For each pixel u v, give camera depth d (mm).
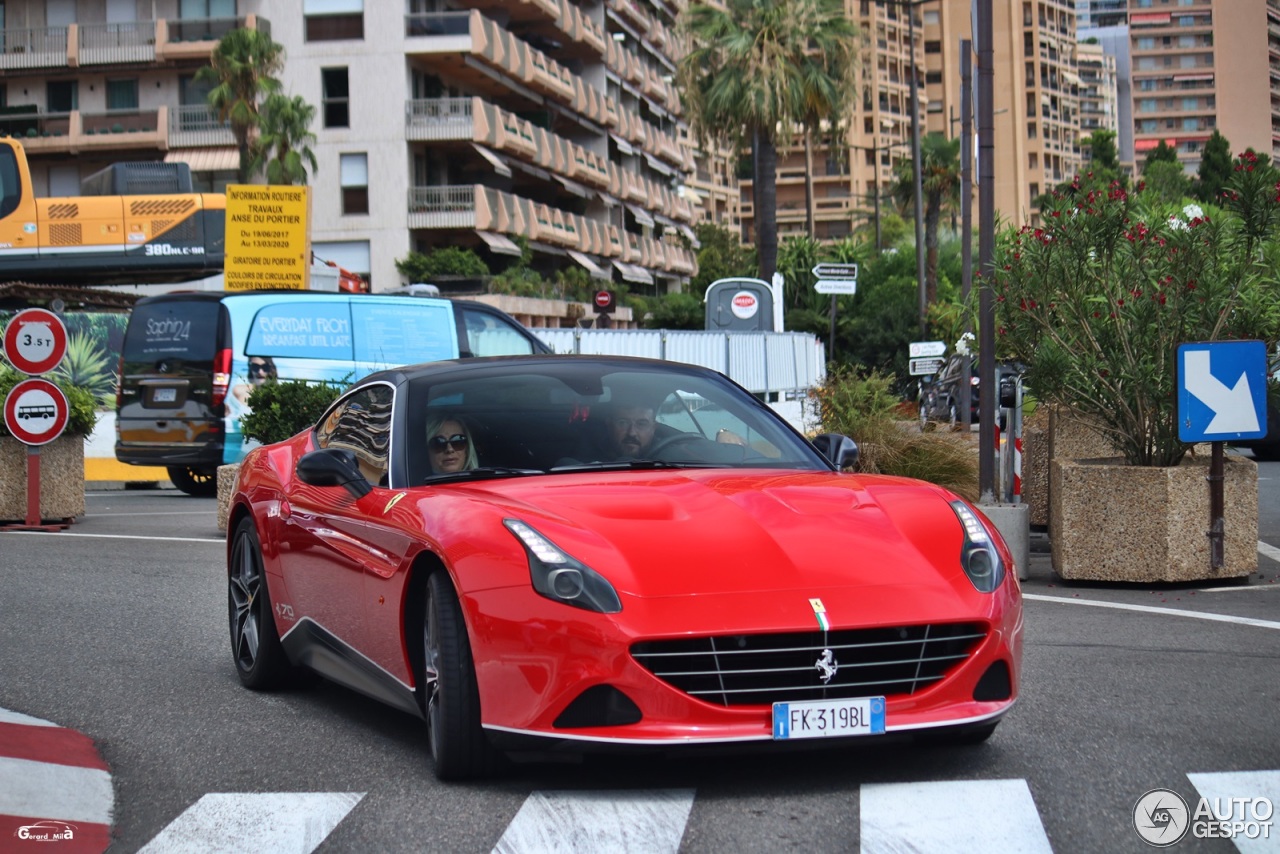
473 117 51938
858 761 4926
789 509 4898
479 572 4559
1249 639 7477
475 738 4668
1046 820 4242
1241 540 9859
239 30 48875
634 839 4117
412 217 51781
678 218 86750
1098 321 10328
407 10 51719
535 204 58375
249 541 6797
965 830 4141
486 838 4184
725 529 4699
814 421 15562
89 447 22031
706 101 40656
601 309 30203
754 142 41125
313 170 49562
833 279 28266
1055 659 6906
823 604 4391
